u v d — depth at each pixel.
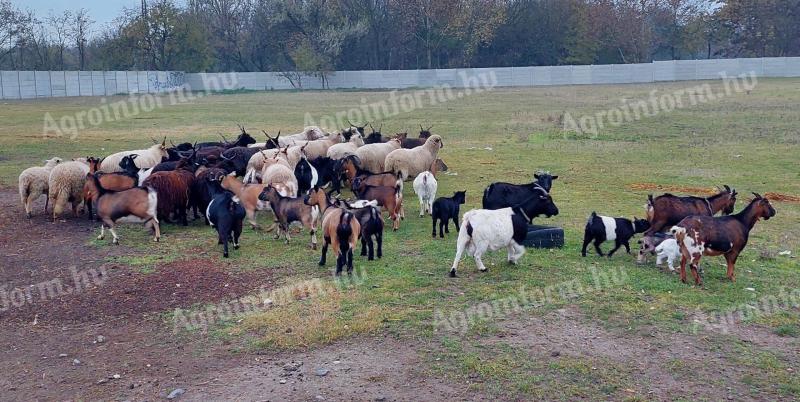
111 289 9.98
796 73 60.78
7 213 15.18
